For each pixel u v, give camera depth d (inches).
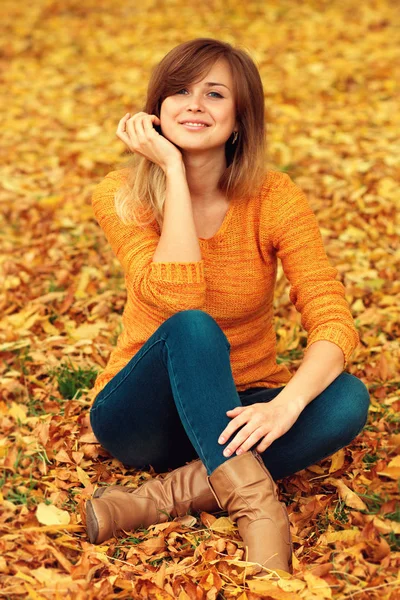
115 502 93.2
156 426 100.5
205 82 96.8
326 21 339.3
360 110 242.8
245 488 86.2
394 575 83.2
